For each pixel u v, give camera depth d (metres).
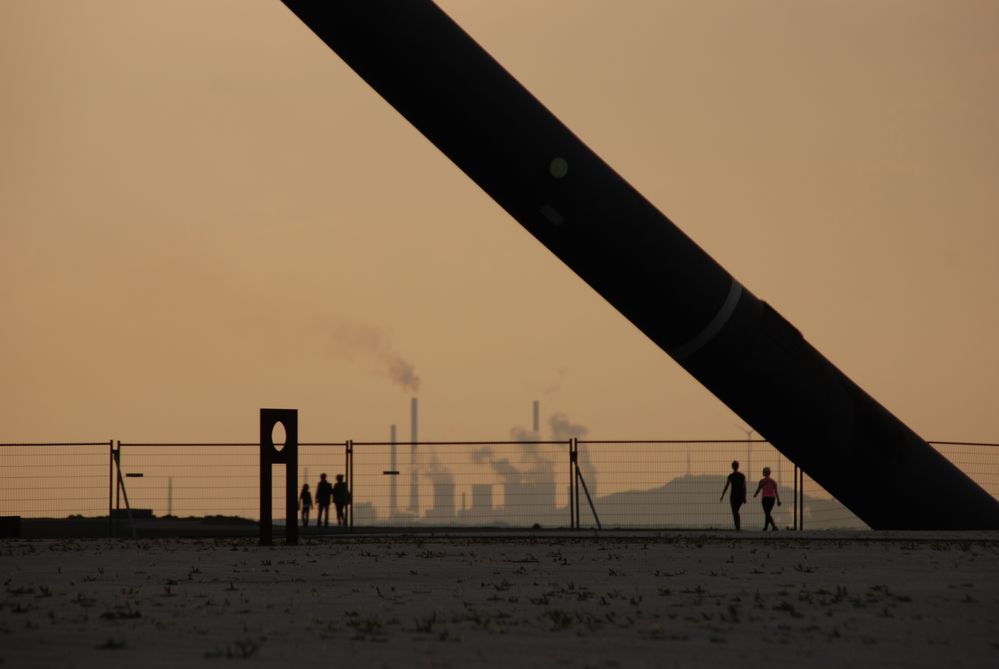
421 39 88.31
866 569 62.56
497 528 116.50
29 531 117.19
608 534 105.19
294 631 36.91
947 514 111.25
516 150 91.06
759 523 120.69
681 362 103.62
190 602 45.41
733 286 100.94
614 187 94.81
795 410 105.06
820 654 32.56
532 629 37.53
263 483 88.50
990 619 40.31
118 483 117.00
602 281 97.81
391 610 42.72
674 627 38.06
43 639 35.09
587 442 119.44
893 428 108.94
